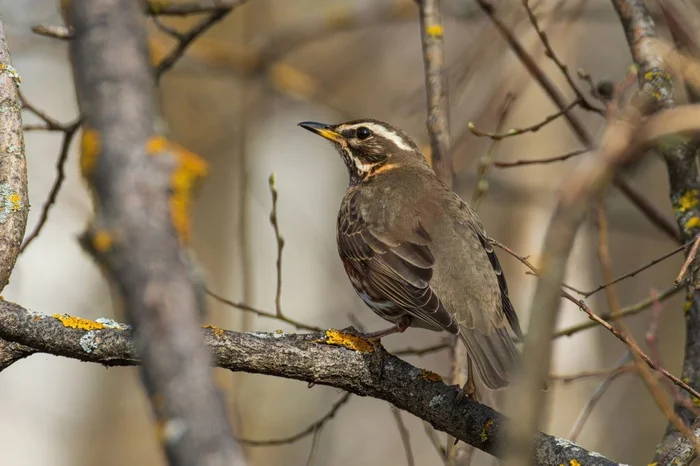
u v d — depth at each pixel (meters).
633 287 21.94
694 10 10.75
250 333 8.12
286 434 20.19
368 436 23.39
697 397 7.70
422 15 11.75
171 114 22.06
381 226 10.83
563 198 4.86
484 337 9.78
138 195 3.02
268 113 23.06
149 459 20.80
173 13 12.83
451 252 10.35
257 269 22.41
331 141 12.79
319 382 8.28
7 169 8.07
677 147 10.31
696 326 9.39
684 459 7.43
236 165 22.03
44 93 23.67
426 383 8.27
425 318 9.94
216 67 20.98
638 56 10.53
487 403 10.49
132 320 2.89
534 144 17.48
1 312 7.62
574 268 16.64
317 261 23.11
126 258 2.93
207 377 2.81
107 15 3.26
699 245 8.38
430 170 12.10
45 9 19.86
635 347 7.92
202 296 10.93
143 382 2.85
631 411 20.14
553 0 15.85
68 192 20.45
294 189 24.33
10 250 7.84
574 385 15.94
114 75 3.20
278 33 21.08
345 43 24.88
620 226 18.92
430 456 23.39
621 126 6.27
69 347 7.62
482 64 16.72
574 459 7.34
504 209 18.00
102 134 3.12
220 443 2.74
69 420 21.44
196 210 21.45
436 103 11.52
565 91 17.56
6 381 21.62
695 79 10.27
